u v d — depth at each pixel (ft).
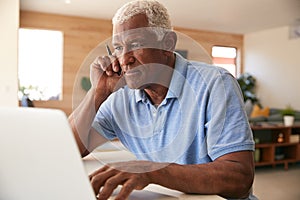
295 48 21.88
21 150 1.40
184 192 2.25
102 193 2.01
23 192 1.45
